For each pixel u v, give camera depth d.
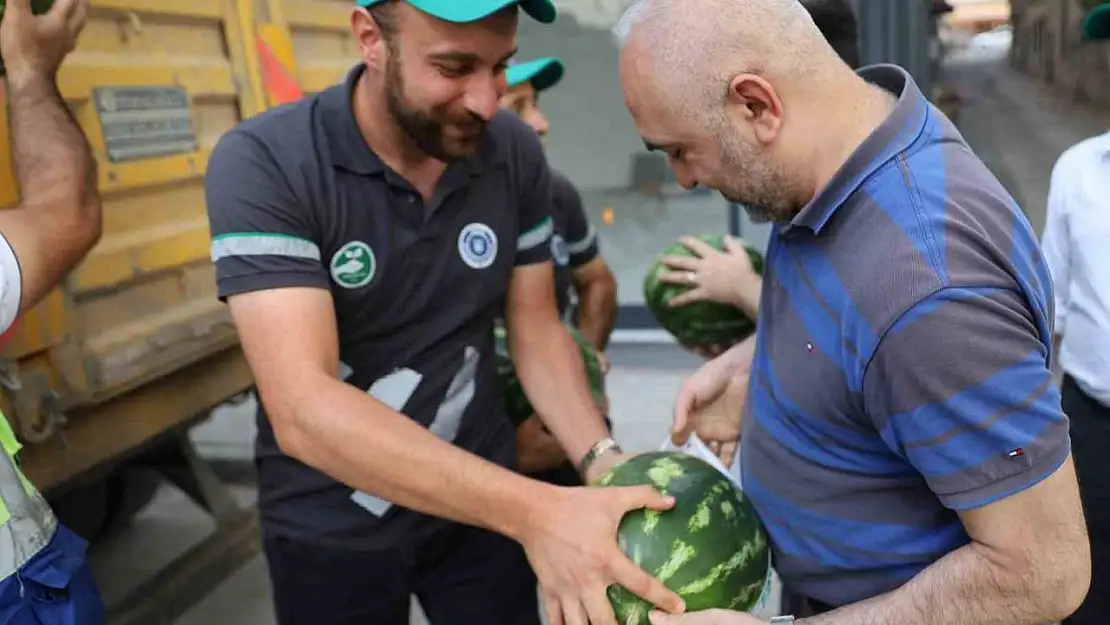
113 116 2.54
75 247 1.93
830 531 1.64
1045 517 1.35
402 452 1.76
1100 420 2.78
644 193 6.82
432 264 2.11
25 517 1.80
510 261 2.27
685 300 2.60
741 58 1.45
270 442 2.25
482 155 2.16
